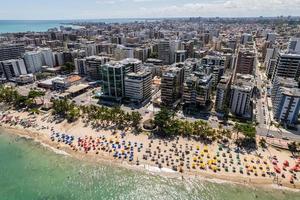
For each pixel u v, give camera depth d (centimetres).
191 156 15938
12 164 15888
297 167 14750
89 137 18462
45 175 14838
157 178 14288
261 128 19375
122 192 13438
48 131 19600
